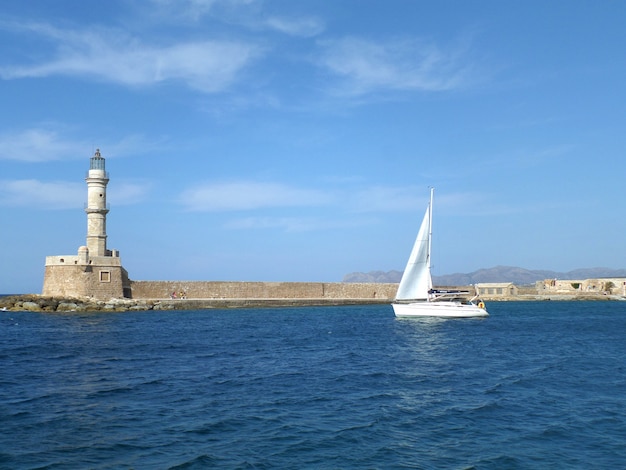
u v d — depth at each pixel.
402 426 16.86
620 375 25.23
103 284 73.25
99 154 73.12
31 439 15.45
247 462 13.83
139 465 13.57
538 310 87.00
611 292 136.88
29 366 27.50
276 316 67.25
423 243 58.56
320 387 22.39
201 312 74.25
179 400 19.94
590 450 14.83
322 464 13.76
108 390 21.59
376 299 95.06
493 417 17.89
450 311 59.69
